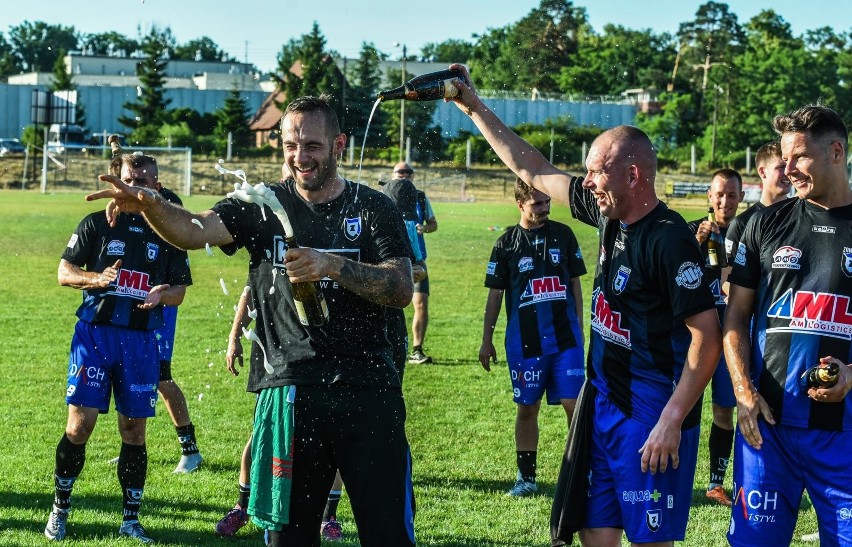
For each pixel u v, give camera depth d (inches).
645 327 153.6
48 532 204.7
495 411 330.0
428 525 218.4
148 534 208.7
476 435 299.4
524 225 258.5
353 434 148.3
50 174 2036.2
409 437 295.9
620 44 3191.4
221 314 530.6
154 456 270.5
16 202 1470.2
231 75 2810.0
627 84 3161.9
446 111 2085.4
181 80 2915.8
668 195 1830.7
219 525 208.8
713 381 242.1
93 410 205.6
